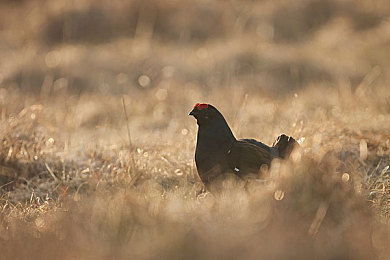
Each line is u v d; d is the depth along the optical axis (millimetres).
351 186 16266
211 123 17844
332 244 13477
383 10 61188
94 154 26141
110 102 41531
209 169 17938
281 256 12961
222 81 45875
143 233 13844
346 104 34625
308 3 61000
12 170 24234
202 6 62250
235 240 13203
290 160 16922
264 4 62094
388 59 47344
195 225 13875
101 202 16016
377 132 27016
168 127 34500
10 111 36094
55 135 29672
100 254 13164
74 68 48812
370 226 14492
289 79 46781
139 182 22469
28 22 61875
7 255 13688
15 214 18344
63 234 14367
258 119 34219
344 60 49625
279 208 14680
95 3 61656
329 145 24609
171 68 48062
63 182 22812
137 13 61188
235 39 55312
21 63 49625
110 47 56031
